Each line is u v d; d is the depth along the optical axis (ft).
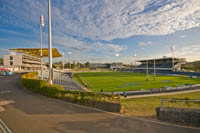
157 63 329.31
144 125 20.61
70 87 82.23
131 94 64.95
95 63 574.97
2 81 79.15
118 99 30.66
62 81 108.27
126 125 20.62
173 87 82.79
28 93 45.96
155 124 21.03
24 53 225.76
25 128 19.40
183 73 191.62
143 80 129.08
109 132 18.28
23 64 216.74
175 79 138.62
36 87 47.98
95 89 80.53
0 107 29.60
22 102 33.88
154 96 58.95
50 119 22.81
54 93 38.93
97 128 19.49
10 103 32.89
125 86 92.32
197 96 57.47
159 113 23.17
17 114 25.20
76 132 18.29
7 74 124.26
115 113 26.35
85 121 22.09
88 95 32.17
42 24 67.77
